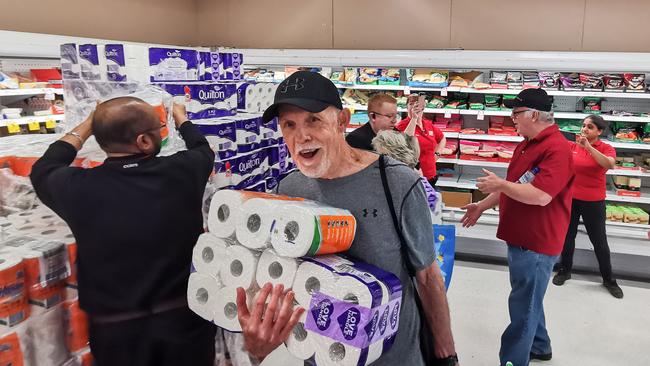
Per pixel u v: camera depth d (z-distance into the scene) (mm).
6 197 1775
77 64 1990
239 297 1232
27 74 4625
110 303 1491
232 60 2467
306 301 1156
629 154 4910
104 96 1931
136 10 5711
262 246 1210
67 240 1529
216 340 1930
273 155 2682
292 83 1249
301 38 6094
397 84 5180
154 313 1526
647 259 4750
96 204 1460
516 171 2914
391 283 1207
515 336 2986
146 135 1512
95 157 1729
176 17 6305
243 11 6301
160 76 2002
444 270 2262
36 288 1409
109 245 1475
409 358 1403
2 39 3986
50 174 1487
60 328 1504
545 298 4293
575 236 4480
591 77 4672
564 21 5062
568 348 3506
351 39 5863
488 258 5227
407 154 2090
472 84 5000
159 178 1522
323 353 1137
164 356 1561
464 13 5367
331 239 1186
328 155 1269
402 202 1342
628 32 4906
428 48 5574
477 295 4359
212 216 1320
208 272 1335
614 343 3566
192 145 1730
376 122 3342
